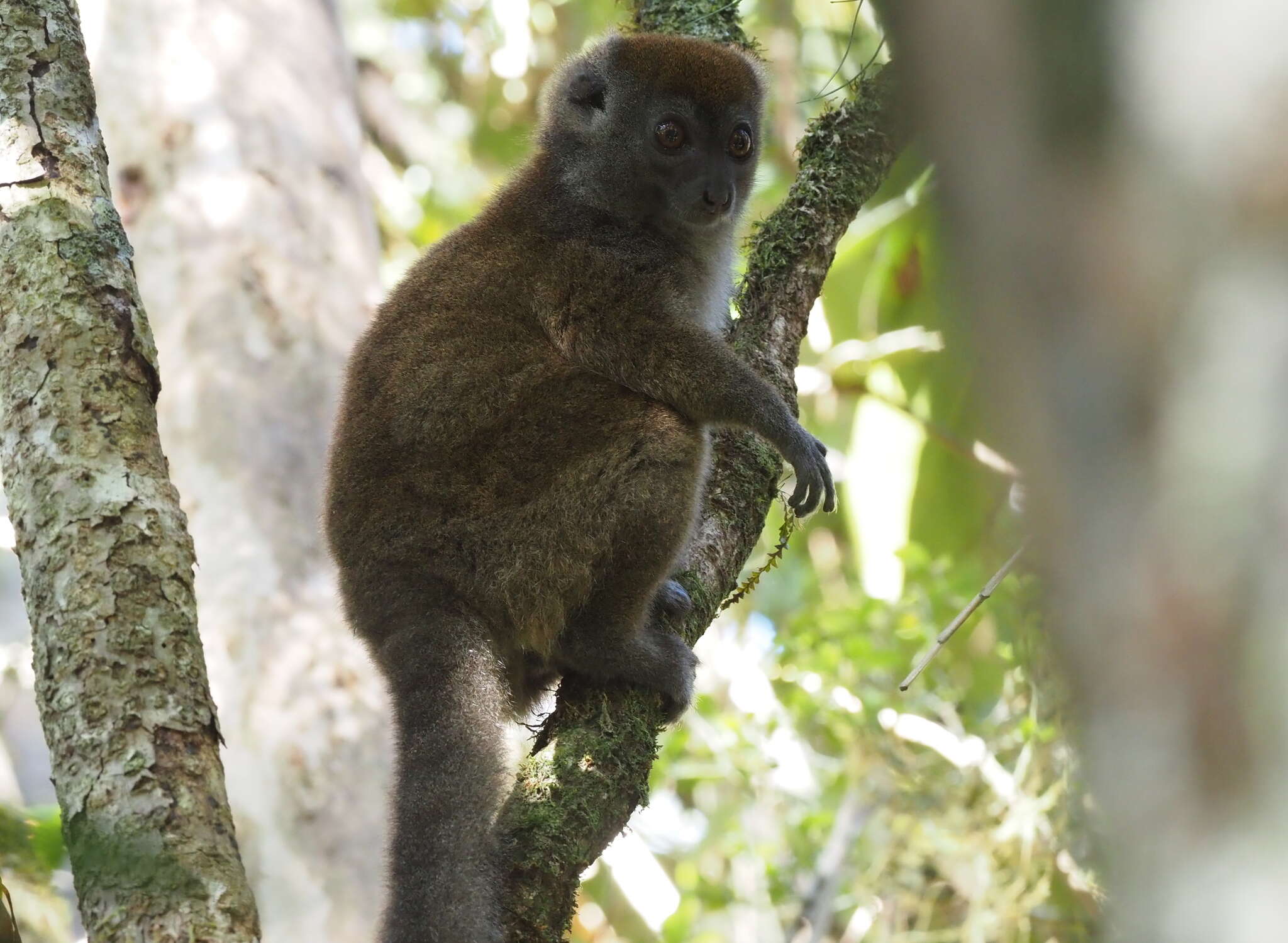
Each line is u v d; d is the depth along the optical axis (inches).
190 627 263.6
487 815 339.0
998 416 109.0
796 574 840.9
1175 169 100.1
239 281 684.1
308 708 604.1
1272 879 94.2
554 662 392.8
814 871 653.3
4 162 301.4
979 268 107.3
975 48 105.4
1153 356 100.7
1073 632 105.0
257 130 729.6
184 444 653.9
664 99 472.4
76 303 286.5
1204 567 98.2
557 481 400.2
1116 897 107.5
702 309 481.4
